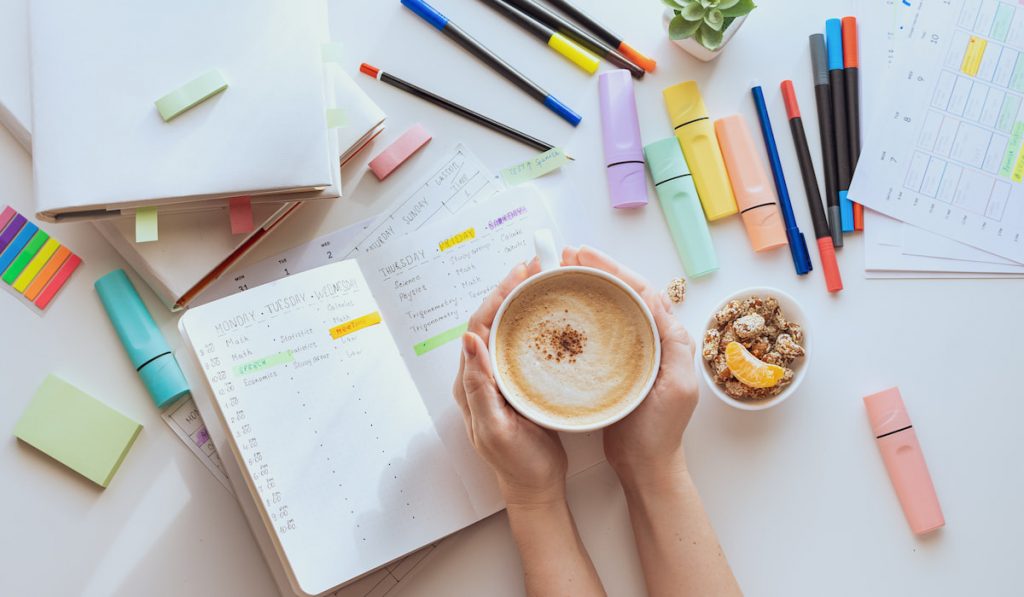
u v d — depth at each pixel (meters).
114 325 0.68
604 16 0.73
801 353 0.65
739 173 0.70
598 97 0.72
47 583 0.68
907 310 0.71
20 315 0.69
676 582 0.62
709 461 0.69
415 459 0.64
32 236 0.69
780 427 0.70
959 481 0.70
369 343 0.64
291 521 0.60
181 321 0.62
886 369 0.71
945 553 0.69
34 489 0.68
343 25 0.72
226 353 0.61
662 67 0.72
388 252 0.69
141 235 0.61
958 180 0.71
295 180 0.61
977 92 0.71
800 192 0.72
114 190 0.59
